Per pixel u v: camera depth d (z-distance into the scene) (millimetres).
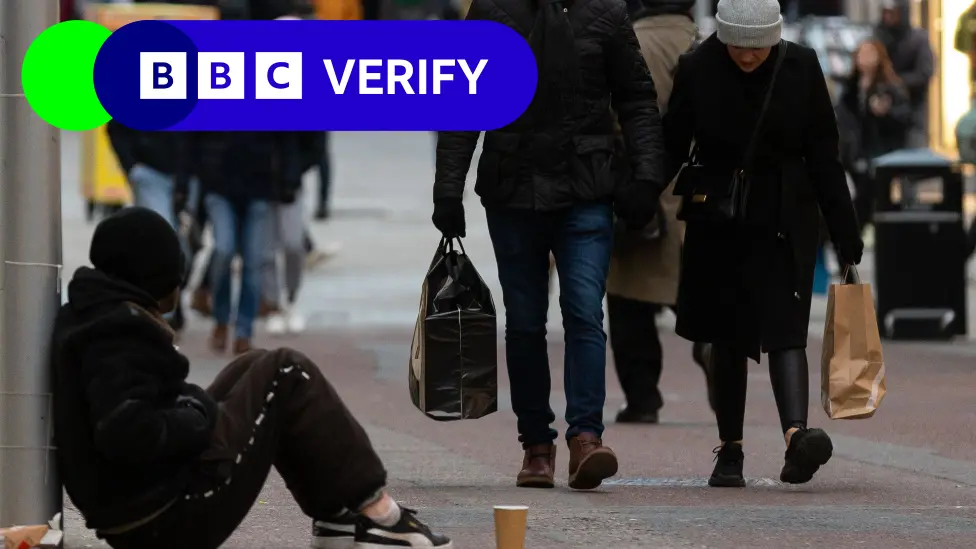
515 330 20656
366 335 44094
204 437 13367
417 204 79438
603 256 20312
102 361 13031
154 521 13570
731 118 20312
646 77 20344
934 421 28328
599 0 20312
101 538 13852
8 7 14859
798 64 20281
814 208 20641
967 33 55469
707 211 20453
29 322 14789
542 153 20109
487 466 23172
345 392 33000
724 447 21297
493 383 20359
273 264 44469
